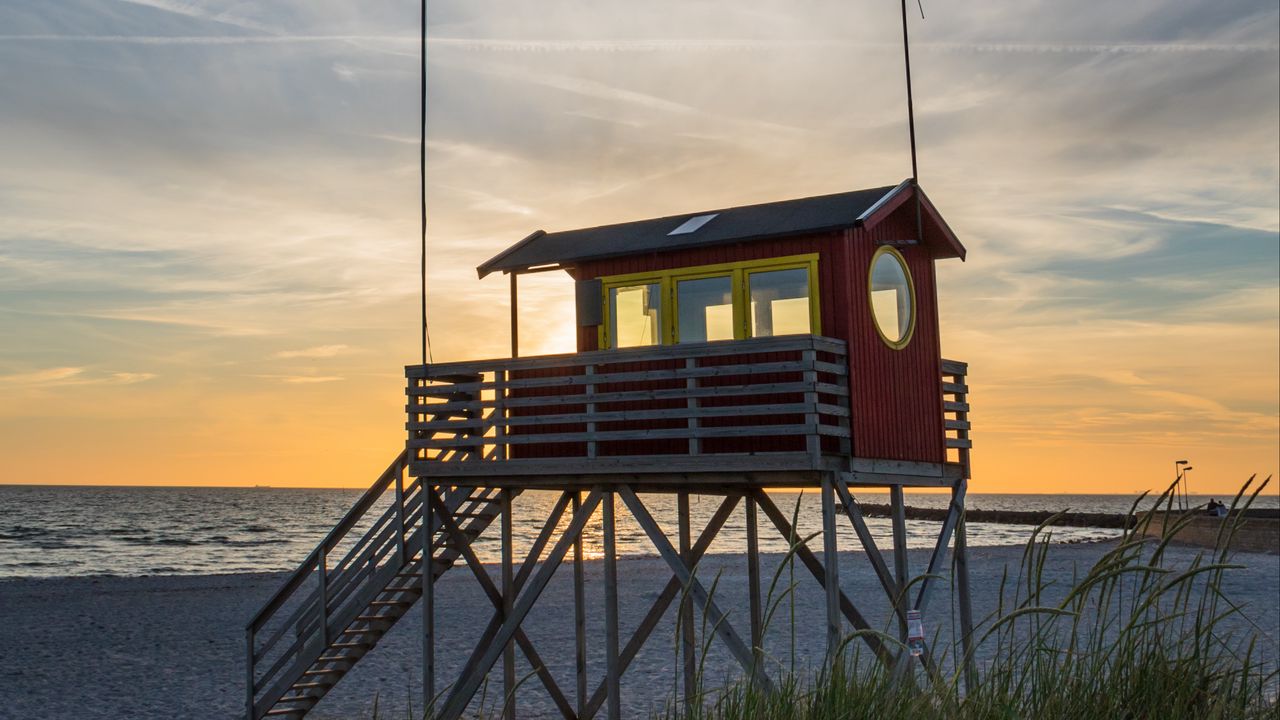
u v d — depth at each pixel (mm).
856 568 40375
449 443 13305
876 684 5961
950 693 5703
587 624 26516
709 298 13102
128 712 17016
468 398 13922
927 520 115562
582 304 13922
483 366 13164
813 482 11602
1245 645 14969
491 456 13266
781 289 12641
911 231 14000
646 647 22328
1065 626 14664
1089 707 5551
